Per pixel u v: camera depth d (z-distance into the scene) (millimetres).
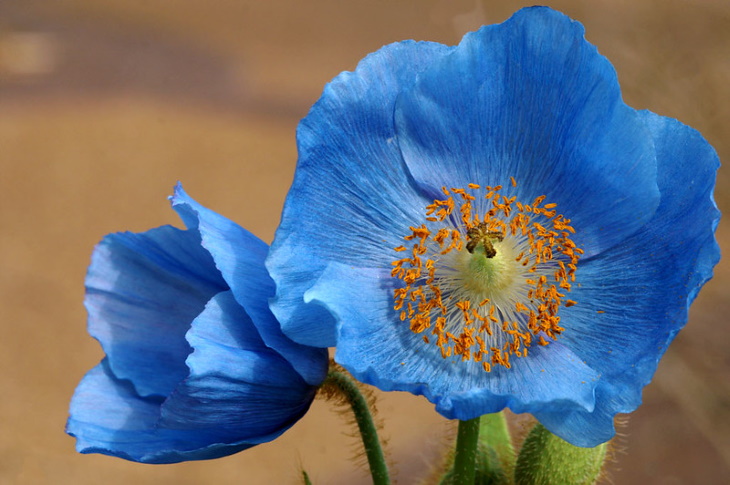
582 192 477
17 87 2102
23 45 2238
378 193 481
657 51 1088
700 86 1077
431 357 479
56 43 2283
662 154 466
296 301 458
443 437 527
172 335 486
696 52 1082
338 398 484
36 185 1766
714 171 455
